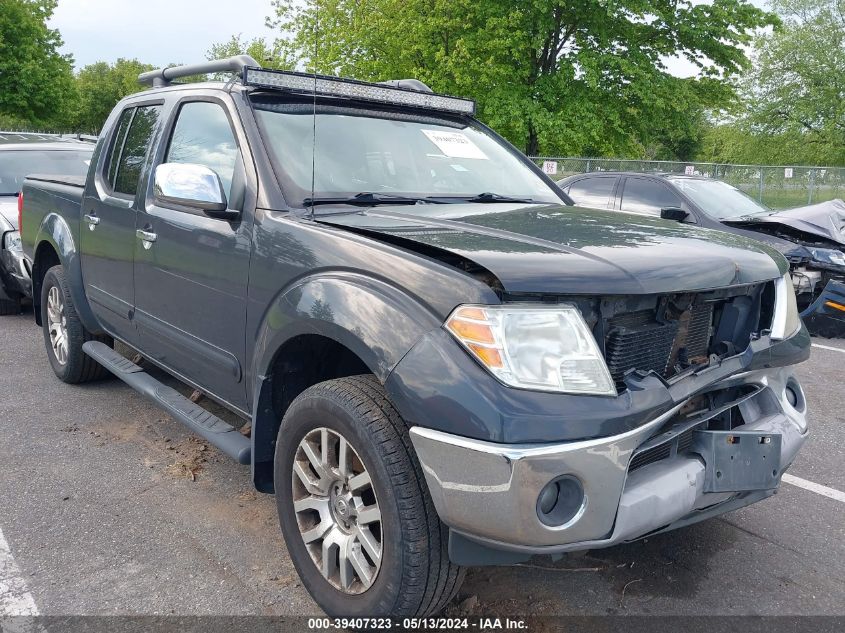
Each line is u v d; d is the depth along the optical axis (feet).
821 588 9.68
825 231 26.27
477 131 13.56
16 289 24.13
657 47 77.00
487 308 6.98
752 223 27.45
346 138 11.20
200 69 12.58
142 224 12.24
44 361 19.30
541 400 6.81
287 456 8.80
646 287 7.46
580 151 79.15
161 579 9.53
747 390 9.01
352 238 8.36
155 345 12.55
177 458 13.32
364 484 7.80
